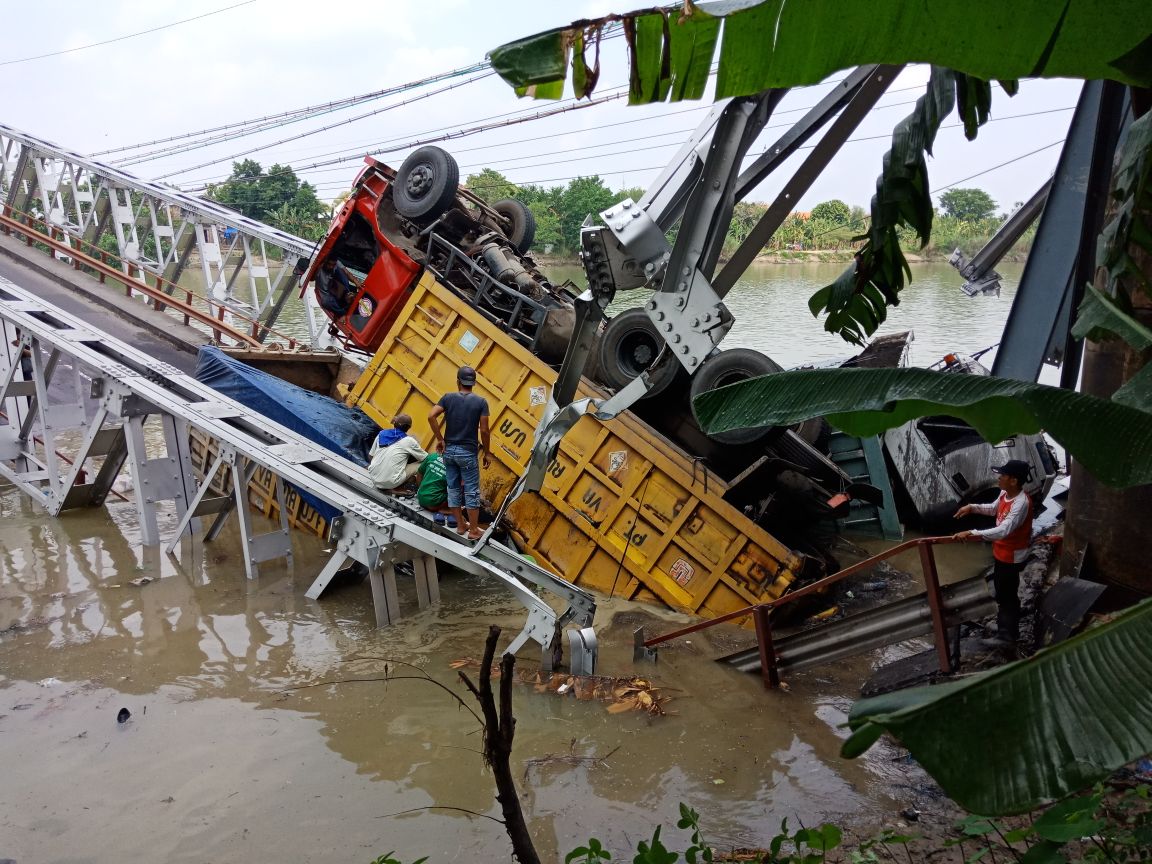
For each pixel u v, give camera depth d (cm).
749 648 756
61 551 1036
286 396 1108
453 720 657
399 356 1084
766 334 2539
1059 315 1064
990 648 700
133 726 644
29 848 505
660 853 351
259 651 780
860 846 455
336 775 583
